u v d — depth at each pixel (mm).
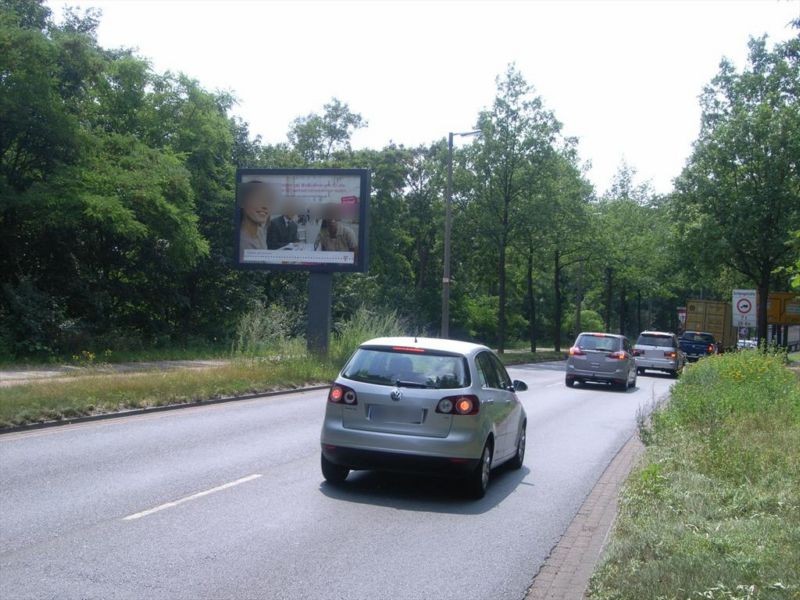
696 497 7812
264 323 25109
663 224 57688
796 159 36125
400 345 9148
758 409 13680
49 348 24109
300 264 26516
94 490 8500
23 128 25938
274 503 8250
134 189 27625
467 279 60281
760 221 36938
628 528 6773
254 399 18578
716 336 47594
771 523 6898
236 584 5715
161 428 13203
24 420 12547
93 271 31641
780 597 5008
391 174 53281
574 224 48000
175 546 6590
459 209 49125
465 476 8680
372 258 53906
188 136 34781
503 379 10508
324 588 5715
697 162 39031
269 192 26766
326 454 8898
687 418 12586
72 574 5789
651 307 91375
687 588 5145
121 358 25438
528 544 7129
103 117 33438
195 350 30219
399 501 8656
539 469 11117
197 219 30594
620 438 14430
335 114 59344
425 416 8602
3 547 6402
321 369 23016
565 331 74812
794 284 10023
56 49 26328
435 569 6289
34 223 26844
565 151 45938
